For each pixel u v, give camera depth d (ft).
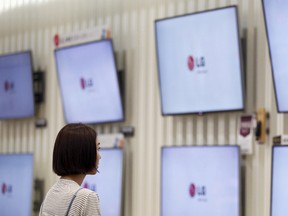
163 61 19.48
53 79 24.31
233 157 17.61
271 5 16.22
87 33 22.49
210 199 18.03
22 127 25.43
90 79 22.02
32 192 23.94
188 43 18.79
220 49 17.98
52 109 24.22
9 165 24.99
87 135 11.12
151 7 21.08
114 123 21.83
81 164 11.03
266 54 17.48
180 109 19.12
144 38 21.13
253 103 17.76
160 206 19.29
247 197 17.60
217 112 18.31
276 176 16.15
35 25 25.29
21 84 24.66
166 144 20.06
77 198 10.75
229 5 18.17
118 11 22.16
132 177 20.90
